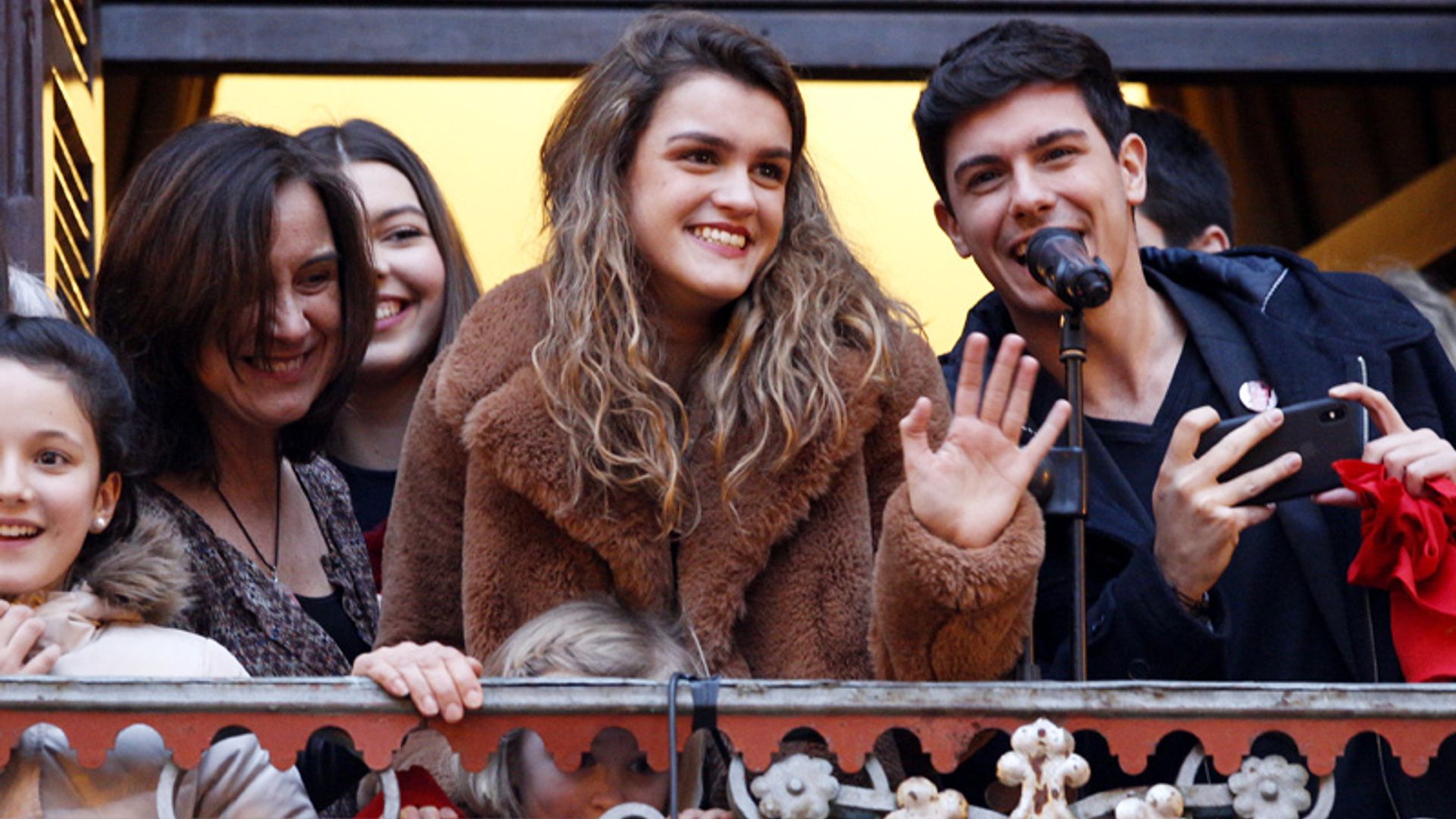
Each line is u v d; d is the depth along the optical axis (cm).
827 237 941
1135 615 877
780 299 919
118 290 986
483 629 895
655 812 748
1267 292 1009
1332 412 880
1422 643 854
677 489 885
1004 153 993
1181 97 2223
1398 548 857
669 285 919
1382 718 772
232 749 809
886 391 909
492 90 1917
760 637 893
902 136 1864
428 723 747
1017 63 995
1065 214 982
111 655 838
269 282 980
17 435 838
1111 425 991
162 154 999
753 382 898
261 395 998
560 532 898
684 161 911
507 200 1911
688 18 945
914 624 796
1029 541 782
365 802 832
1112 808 767
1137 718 769
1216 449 880
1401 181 2114
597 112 925
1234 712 768
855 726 759
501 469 884
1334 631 925
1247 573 941
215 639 954
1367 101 2119
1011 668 830
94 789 786
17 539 833
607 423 888
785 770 756
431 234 1243
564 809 838
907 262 1819
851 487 898
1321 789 768
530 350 909
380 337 1213
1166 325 1014
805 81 1700
